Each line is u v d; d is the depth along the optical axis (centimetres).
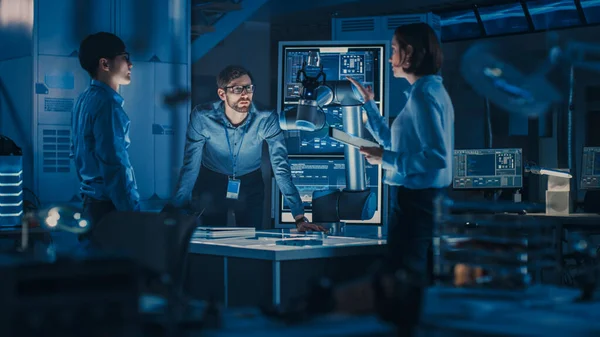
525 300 193
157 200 668
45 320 129
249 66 877
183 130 679
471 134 828
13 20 654
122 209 400
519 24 779
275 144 486
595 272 206
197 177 510
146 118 664
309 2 778
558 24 757
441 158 327
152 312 185
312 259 342
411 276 179
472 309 177
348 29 679
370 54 570
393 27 670
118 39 409
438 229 274
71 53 634
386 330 157
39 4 622
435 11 822
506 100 808
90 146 406
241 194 512
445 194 344
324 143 579
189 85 683
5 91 669
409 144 341
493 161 662
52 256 157
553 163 784
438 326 162
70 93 632
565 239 542
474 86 823
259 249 336
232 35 868
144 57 663
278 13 830
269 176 864
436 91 333
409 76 343
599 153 655
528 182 700
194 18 774
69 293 132
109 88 406
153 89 666
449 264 252
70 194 632
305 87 441
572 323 163
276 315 174
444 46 836
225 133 495
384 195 563
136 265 139
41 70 624
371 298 174
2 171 475
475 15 798
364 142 362
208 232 394
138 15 661
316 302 173
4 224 477
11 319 127
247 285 344
